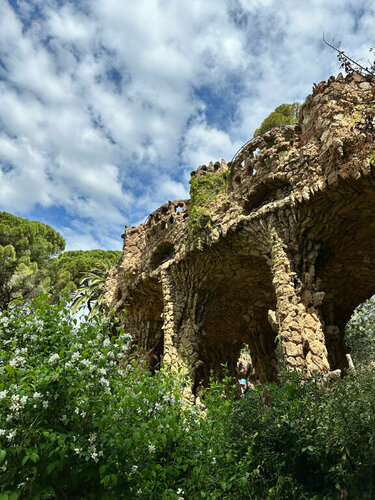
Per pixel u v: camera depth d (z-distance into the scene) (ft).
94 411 13.79
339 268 47.32
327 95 39.93
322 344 34.78
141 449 14.78
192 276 53.21
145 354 64.69
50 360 13.43
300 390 24.48
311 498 19.07
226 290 57.52
